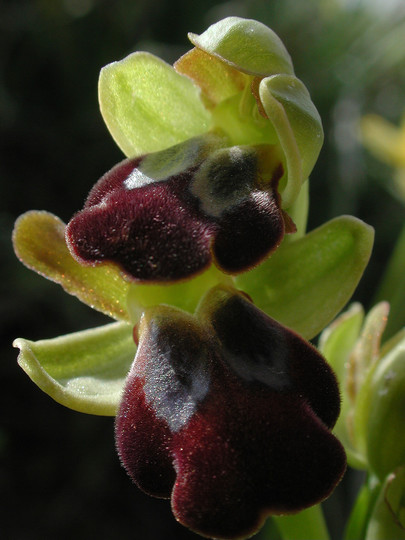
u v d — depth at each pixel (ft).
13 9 0.74
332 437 0.20
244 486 0.19
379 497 0.26
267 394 0.20
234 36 0.22
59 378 0.23
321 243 0.23
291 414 0.20
